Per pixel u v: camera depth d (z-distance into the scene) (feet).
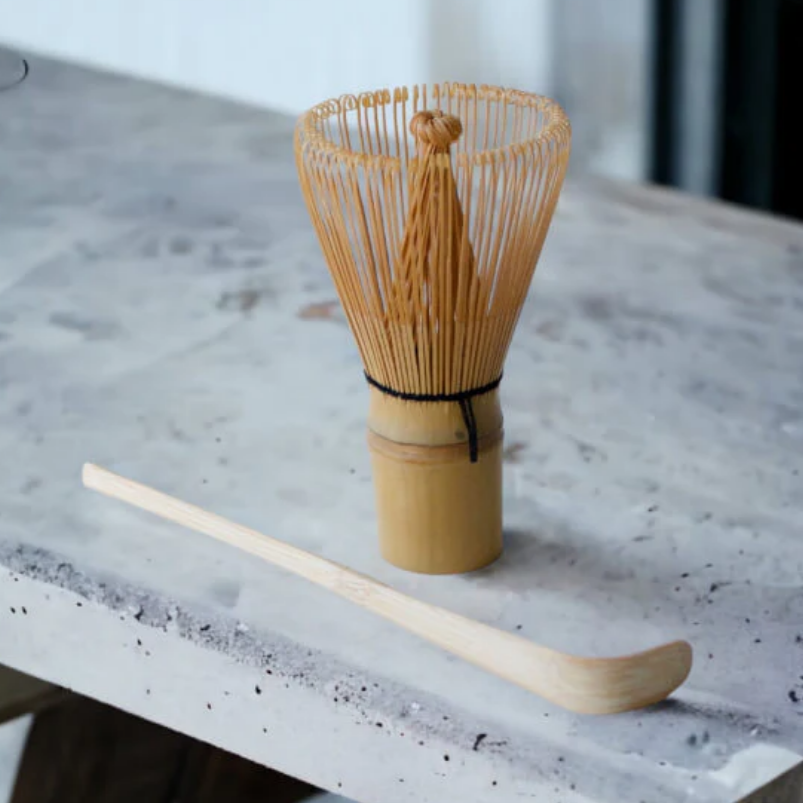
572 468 4.41
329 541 4.04
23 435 4.63
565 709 3.37
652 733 3.30
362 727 3.43
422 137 3.16
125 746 5.84
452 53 12.16
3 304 5.57
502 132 3.75
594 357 5.12
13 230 6.23
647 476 4.36
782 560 3.94
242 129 7.43
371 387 3.75
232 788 6.04
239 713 3.66
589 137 11.82
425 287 3.40
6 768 6.75
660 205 6.61
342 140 3.65
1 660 4.10
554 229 6.29
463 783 3.31
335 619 3.71
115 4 13.30
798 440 4.57
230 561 3.97
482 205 3.25
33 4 13.70
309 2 12.54
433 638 3.51
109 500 4.27
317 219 3.38
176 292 5.66
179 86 8.14
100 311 5.51
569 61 11.64
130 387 4.94
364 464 4.44
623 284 5.72
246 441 4.58
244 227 6.25
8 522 4.15
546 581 3.85
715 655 3.56
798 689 3.44
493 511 3.87
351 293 3.46
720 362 5.08
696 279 5.77
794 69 10.83
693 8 10.83
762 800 3.15
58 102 7.81
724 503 4.22
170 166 6.93
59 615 3.89
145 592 3.82
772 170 11.09
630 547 4.01
